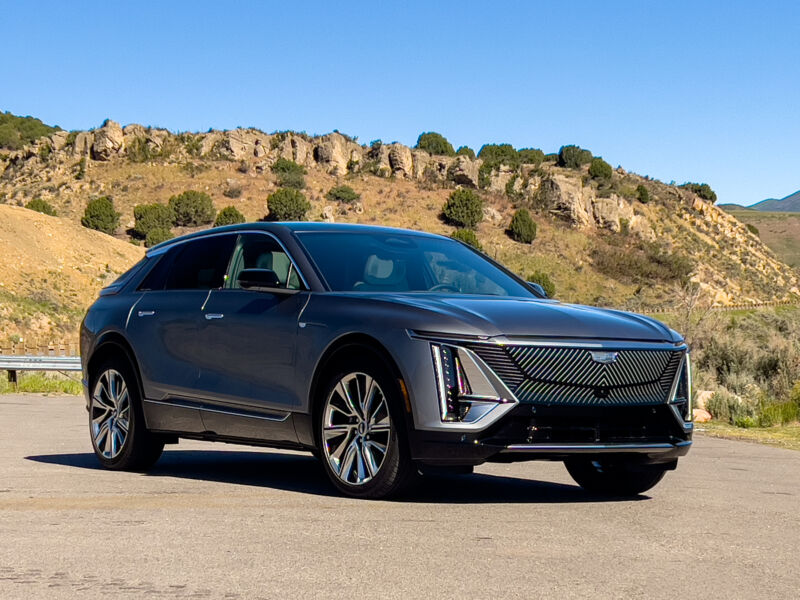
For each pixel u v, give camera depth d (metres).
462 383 5.76
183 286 7.74
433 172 116.62
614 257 102.25
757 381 20.00
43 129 144.75
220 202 102.44
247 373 6.86
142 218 92.56
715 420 15.89
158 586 3.79
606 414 5.98
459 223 103.19
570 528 5.20
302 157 114.38
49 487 6.53
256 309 6.90
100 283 57.00
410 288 6.85
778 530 5.42
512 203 111.06
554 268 97.12
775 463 9.65
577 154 125.56
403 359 5.87
